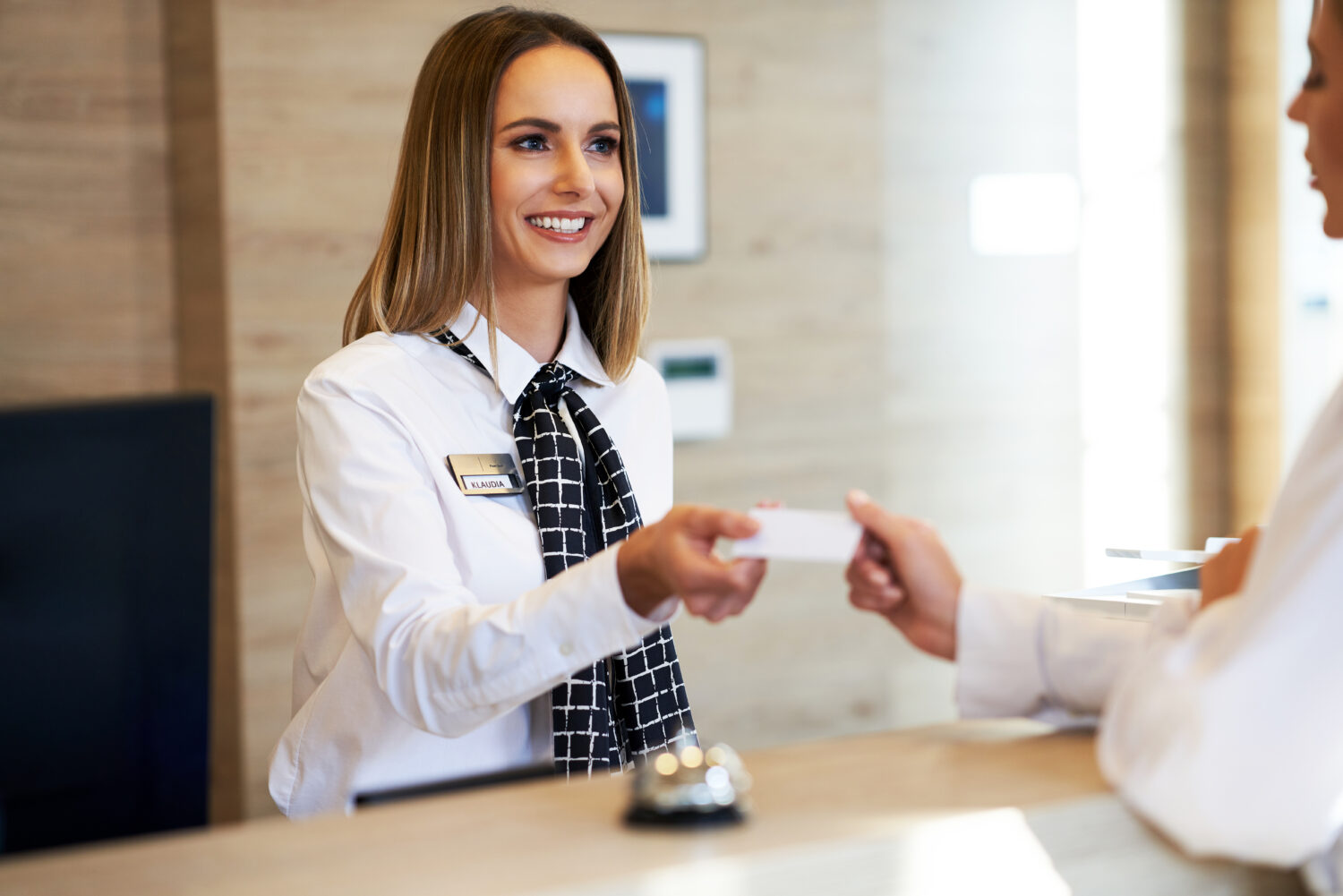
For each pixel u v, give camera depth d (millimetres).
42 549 1001
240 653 3480
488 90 1685
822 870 867
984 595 1217
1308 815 913
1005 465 4543
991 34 4406
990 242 4457
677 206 3939
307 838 917
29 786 1005
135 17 3539
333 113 3492
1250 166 4738
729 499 4102
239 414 3439
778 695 4230
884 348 4316
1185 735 925
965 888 916
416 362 1711
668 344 3957
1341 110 1086
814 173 4152
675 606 1348
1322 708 904
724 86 3994
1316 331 4699
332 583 1724
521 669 1370
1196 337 4805
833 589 4301
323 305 3520
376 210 3570
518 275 1768
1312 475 938
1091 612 1385
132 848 905
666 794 919
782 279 4129
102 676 1025
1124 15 4609
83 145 3508
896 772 1035
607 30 3795
